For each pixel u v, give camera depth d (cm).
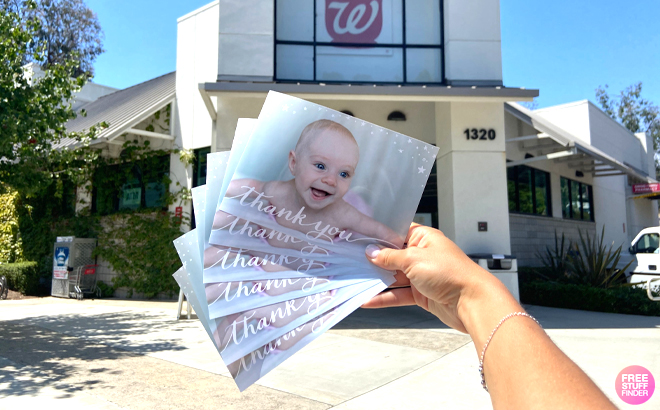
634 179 2183
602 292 937
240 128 115
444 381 460
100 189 1335
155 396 419
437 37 1020
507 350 85
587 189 1722
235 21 903
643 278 1028
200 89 816
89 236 1312
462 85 947
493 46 962
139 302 1141
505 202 937
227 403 401
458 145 943
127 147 1243
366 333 697
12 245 1491
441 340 648
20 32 844
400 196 114
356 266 113
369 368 507
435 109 1041
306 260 112
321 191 112
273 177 110
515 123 1260
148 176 1256
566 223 1491
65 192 1450
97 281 1294
